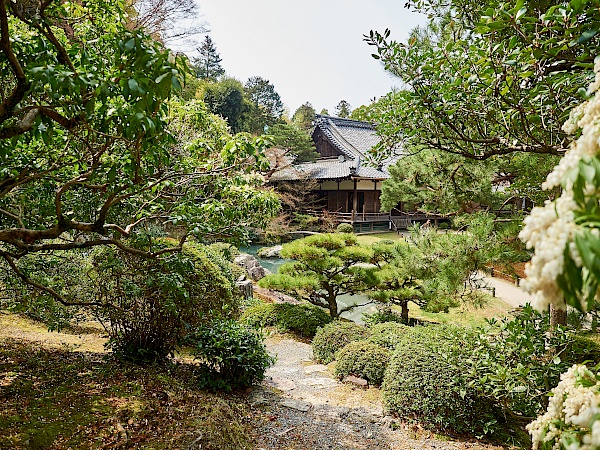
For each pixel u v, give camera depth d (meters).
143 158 2.59
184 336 4.32
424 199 4.97
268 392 4.44
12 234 2.07
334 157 22.20
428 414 3.71
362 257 7.53
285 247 7.92
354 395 4.55
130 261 3.97
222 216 2.97
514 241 3.55
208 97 22.16
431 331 4.65
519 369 2.36
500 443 3.49
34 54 2.03
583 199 0.54
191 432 2.74
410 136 2.94
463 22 3.06
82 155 2.60
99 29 2.80
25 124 1.81
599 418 0.65
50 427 2.49
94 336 5.29
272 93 35.19
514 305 7.29
